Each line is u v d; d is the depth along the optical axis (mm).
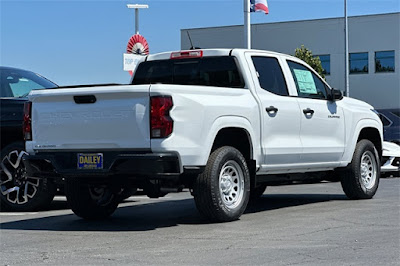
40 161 7328
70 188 7695
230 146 7406
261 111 7746
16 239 6449
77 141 7008
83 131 6969
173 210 8906
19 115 9031
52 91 7184
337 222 7184
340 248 5605
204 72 8211
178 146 6625
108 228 7145
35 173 7391
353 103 9719
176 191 6914
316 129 8703
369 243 5832
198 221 7527
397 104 41719
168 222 7516
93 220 7914
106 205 7961
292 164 8289
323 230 6613
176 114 6637
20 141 9000
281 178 8430
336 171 9570
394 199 9727
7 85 9680
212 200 7016
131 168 6629
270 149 7844
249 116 7535
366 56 42406
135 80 8812
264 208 8750
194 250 5637
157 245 5930
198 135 6828
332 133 9023
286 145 8109
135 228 7078
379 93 42125
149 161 6508
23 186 8875
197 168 6848
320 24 43250
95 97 6891
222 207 7109
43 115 7262
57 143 7156
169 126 6562
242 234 6438
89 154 6930
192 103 6801
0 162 8945
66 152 7129
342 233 6406
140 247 5848
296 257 5246
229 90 7422
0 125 9047
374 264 4957
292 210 8438
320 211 8250
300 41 43812
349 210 8289
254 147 7605
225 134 7484
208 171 6992
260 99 7793
